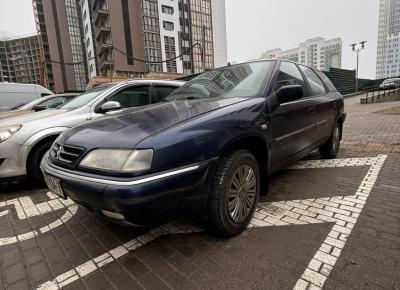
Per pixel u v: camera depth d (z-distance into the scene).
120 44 45.31
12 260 2.22
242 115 2.38
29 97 11.55
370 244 2.15
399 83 26.27
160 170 1.79
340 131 4.92
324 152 4.58
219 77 3.35
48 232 2.65
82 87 72.19
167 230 2.56
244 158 2.37
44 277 1.99
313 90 3.87
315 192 3.25
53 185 2.21
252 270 1.93
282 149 2.92
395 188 3.24
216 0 66.31
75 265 2.11
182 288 1.79
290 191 3.31
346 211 2.72
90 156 1.97
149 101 4.85
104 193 1.76
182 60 53.81
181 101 2.93
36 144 3.76
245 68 3.28
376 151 5.01
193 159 1.95
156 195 1.76
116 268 2.04
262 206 2.93
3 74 70.50
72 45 70.62
